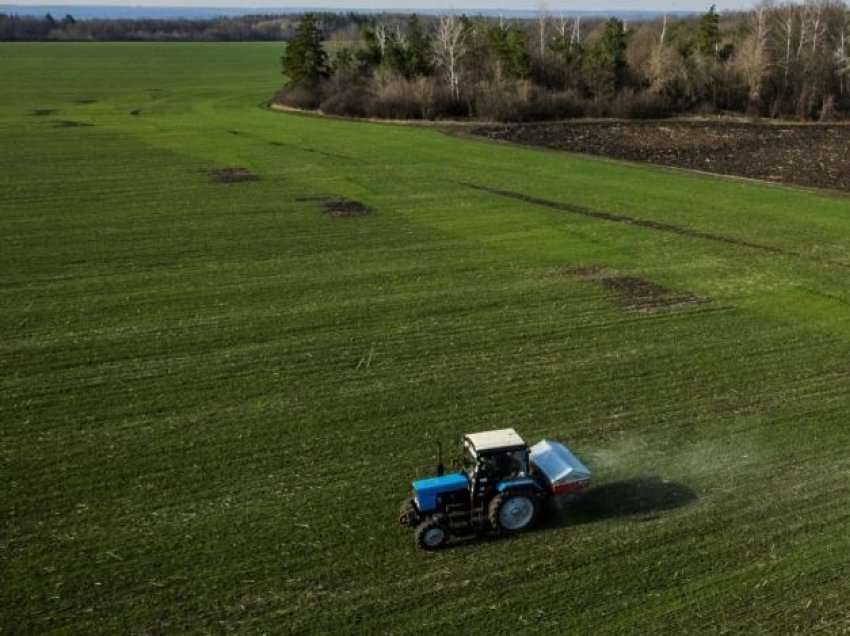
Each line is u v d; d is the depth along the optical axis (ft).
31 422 61.05
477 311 83.71
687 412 62.18
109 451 56.90
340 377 68.54
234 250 104.99
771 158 177.58
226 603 42.06
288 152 176.65
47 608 41.78
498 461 46.91
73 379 68.28
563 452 50.65
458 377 68.39
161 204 129.29
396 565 44.91
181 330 78.84
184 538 47.32
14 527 48.44
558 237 110.63
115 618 41.09
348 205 128.57
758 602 41.42
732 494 51.26
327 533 47.75
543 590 42.65
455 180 148.56
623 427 60.03
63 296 88.22
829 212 125.29
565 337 76.89
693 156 180.34
